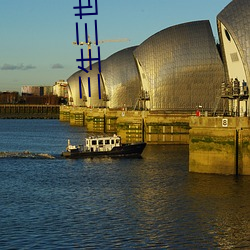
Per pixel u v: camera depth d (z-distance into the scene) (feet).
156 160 313.53
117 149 329.93
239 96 263.90
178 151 369.09
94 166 289.12
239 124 239.71
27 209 184.75
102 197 204.13
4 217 173.47
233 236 152.97
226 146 242.17
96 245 145.38
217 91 453.58
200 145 249.75
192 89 459.32
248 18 278.67
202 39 452.76
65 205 190.60
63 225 163.94
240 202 192.24
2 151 384.47
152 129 438.40
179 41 458.09
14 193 213.46
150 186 224.94
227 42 286.05
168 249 142.20
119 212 179.52
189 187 219.82
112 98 640.17
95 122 624.18
